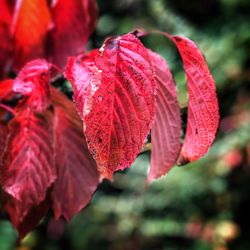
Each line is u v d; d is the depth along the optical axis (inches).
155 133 22.5
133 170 80.6
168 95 22.4
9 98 23.9
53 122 23.4
